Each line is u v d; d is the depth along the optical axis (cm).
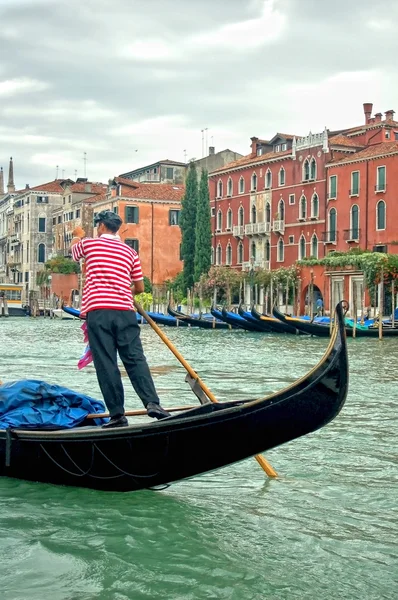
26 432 665
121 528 565
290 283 4709
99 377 640
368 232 4478
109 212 658
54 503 627
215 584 466
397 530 574
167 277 6538
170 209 6562
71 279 7500
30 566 492
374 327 3494
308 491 681
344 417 1084
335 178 4734
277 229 5184
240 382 1573
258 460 736
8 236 9806
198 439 588
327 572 489
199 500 647
